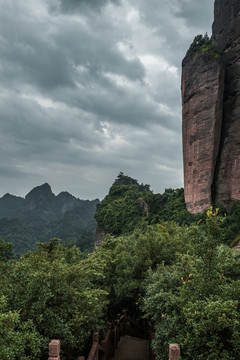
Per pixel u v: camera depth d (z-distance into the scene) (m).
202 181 46.12
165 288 8.45
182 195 56.53
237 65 46.56
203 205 45.56
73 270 8.73
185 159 50.12
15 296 7.03
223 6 51.91
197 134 47.16
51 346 5.80
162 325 7.15
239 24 47.03
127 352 12.53
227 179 44.94
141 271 13.94
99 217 76.75
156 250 14.26
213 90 45.47
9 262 11.17
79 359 7.57
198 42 50.94
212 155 45.19
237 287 5.84
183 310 5.55
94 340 9.19
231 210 41.94
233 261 7.66
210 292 6.19
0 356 4.76
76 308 7.92
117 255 14.87
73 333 7.84
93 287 12.74
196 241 7.38
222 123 47.41
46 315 6.90
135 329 16.88
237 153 44.25
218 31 53.09
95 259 13.07
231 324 4.84
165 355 6.57
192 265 8.29
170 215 53.41
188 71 49.84
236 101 45.84
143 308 8.69
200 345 5.20
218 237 6.50
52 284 7.58
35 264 9.48
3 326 5.17
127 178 104.56
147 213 64.12
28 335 5.65
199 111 47.00
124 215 68.38
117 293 13.05
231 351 5.02
